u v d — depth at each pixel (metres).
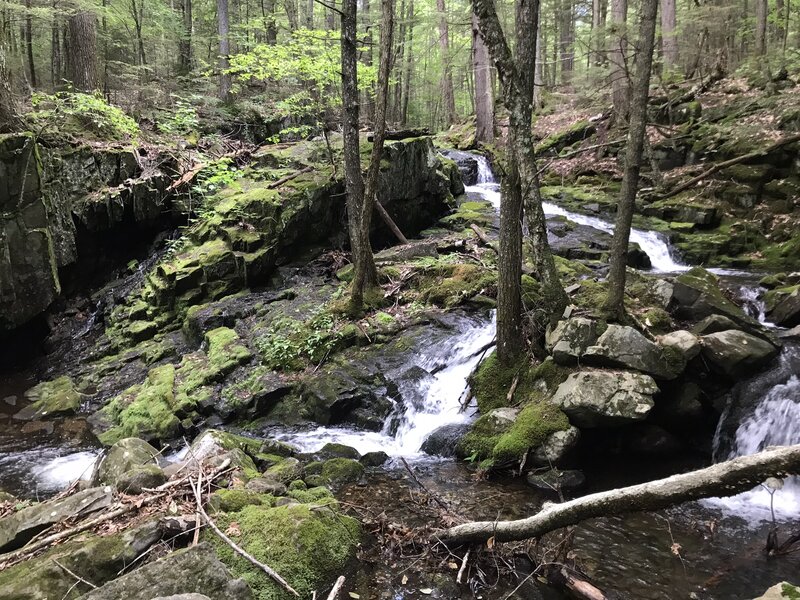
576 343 6.90
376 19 20.98
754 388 6.69
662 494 3.44
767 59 16.28
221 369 8.45
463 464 6.54
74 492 4.96
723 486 3.25
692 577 4.34
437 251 11.51
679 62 19.05
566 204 16.00
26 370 10.17
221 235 11.28
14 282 9.45
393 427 7.57
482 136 21.28
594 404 6.18
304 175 12.45
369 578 4.21
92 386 9.27
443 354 8.37
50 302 10.01
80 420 8.36
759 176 13.45
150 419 7.77
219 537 4.04
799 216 12.45
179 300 10.62
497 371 7.47
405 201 13.30
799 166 12.97
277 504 4.79
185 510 4.28
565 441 6.12
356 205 9.38
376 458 6.59
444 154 19.92
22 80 14.03
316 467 6.20
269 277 11.24
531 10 6.33
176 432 7.60
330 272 11.45
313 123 17.77
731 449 6.55
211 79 19.31
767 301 8.80
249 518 4.30
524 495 5.74
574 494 5.80
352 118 9.07
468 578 4.24
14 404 8.89
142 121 14.95
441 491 5.82
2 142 9.12
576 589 4.03
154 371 8.94
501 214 7.21
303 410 7.88
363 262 9.21
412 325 9.04
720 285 10.04
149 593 3.11
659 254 12.78
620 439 6.67
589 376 6.45
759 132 14.24
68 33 15.41
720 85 17.67
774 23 21.02
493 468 6.24
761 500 5.55
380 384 8.00
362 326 8.98
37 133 10.41
